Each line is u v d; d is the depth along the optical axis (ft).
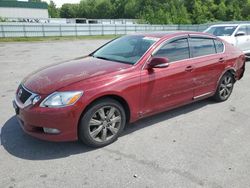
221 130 14.05
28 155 11.23
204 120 15.38
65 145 12.09
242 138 13.15
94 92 11.07
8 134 13.08
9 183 9.38
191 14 222.48
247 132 13.87
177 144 12.39
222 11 216.13
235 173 10.18
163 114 16.10
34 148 11.82
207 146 12.26
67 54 47.52
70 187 9.24
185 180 9.69
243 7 226.17
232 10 216.13
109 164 10.67
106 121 11.96
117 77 11.92
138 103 12.86
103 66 12.86
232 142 12.71
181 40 15.15
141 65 12.92
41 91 10.91
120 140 12.71
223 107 17.72
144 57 13.17
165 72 13.69
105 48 16.05
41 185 9.32
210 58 16.58
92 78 11.44
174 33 15.28
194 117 15.80
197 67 15.49
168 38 14.49
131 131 13.67
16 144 12.12
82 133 11.36
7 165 10.46
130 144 12.34
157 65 12.76
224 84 18.51
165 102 14.23
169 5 249.75
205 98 17.48
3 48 58.39
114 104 11.96
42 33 99.50
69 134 11.03
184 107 17.51
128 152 11.62
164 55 14.06
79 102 10.78
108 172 10.12
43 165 10.52
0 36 90.43
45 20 189.06
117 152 11.61
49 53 48.91
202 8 218.38
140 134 13.37
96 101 11.42
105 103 11.63
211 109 17.26
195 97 16.16
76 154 11.38
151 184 9.45
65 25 104.01
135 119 13.12
